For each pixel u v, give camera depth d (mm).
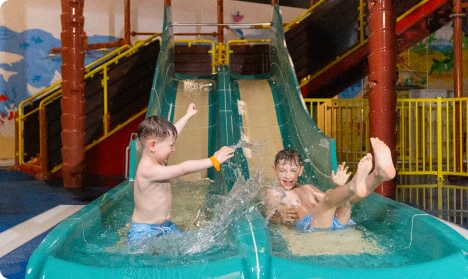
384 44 6715
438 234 3135
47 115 9508
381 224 3961
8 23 11609
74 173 8125
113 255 3188
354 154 9375
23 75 11742
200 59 10758
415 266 2732
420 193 7375
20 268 3678
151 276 2658
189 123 7418
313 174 5770
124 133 9805
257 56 10789
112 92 9844
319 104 9500
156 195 3707
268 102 7855
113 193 4422
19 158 10375
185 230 3984
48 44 11891
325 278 2629
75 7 7945
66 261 2764
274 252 3297
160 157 3754
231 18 12711
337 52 10328
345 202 3674
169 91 8344
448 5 9867
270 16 12836
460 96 9242
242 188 4574
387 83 6738
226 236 3473
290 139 6906
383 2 6695
